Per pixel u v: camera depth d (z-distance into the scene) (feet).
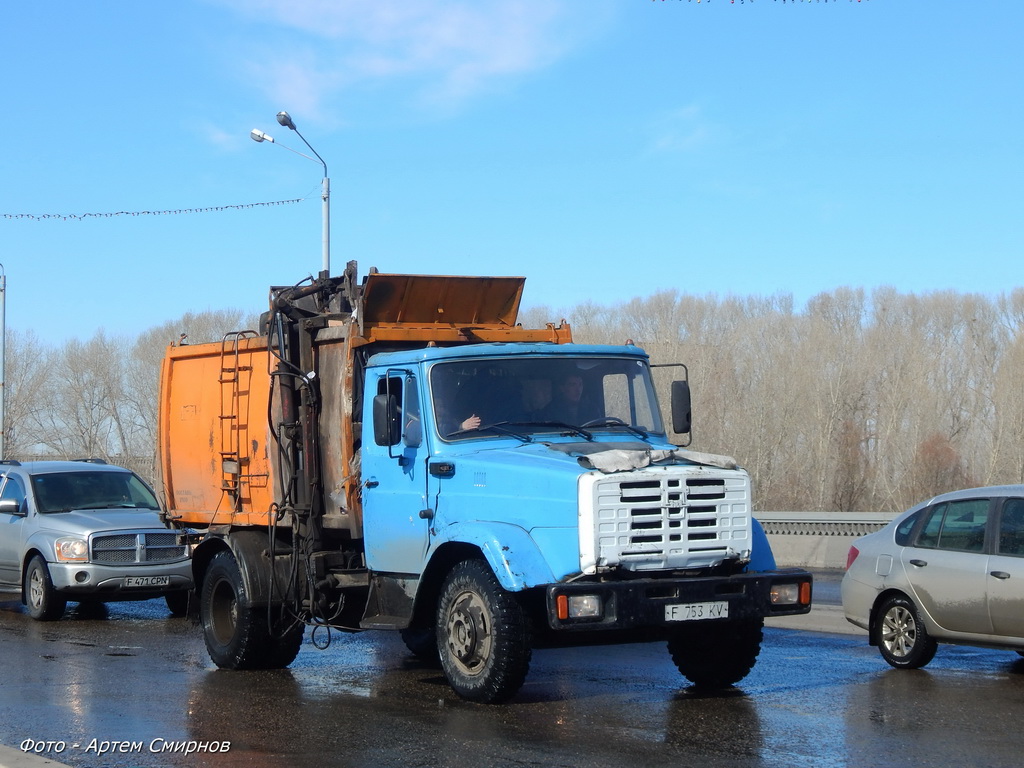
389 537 30.94
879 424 166.91
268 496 35.37
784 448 167.32
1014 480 159.02
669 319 190.39
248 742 24.52
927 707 27.68
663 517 26.55
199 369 39.40
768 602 27.30
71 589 48.60
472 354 30.45
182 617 50.98
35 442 184.55
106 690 31.27
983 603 31.58
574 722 26.03
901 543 34.47
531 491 26.94
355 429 32.81
